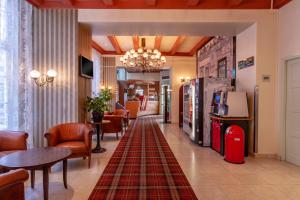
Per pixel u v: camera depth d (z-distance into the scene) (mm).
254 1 4828
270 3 4812
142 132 8031
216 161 4496
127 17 4898
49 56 4852
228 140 4438
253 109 4934
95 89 9352
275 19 4824
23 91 4402
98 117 5203
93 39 8445
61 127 4258
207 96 5840
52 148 3283
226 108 5020
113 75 10711
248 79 5172
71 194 2959
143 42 8258
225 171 3895
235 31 5488
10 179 1716
